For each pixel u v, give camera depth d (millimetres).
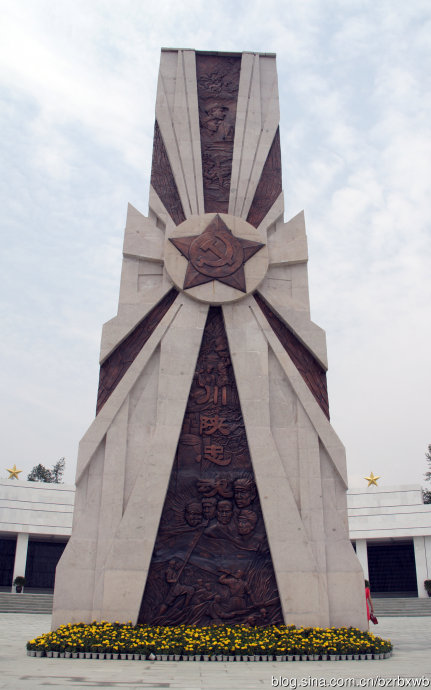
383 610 30094
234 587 14445
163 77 20312
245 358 16469
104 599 13953
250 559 14758
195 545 14797
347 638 12727
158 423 15547
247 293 16953
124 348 16547
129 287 17203
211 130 19750
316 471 15391
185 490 15328
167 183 18859
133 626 13570
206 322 17016
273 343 16656
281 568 14477
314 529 14891
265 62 21047
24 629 19375
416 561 36875
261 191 18938
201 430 15883
